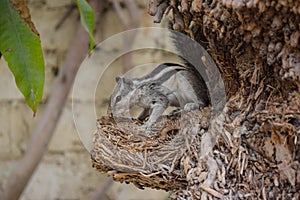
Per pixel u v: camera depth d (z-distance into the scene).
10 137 5.38
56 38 5.25
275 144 4.08
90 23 4.05
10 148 5.38
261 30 4.03
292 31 4.01
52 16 5.25
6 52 4.03
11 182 4.73
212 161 4.11
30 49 4.04
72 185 5.38
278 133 4.07
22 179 4.73
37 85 4.04
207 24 4.08
